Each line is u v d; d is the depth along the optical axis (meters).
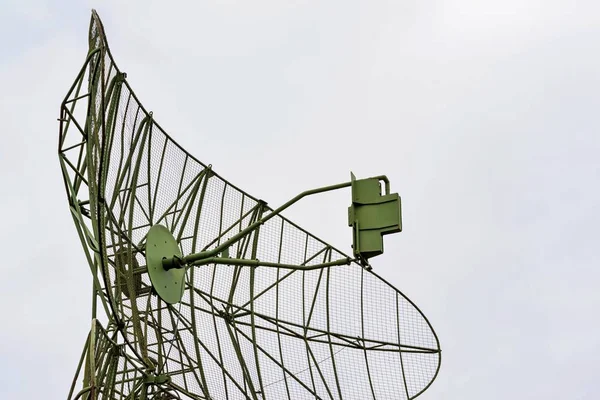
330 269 24.00
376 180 16.97
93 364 17.38
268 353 22.67
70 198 18.84
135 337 18.28
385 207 16.70
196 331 21.12
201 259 19.20
